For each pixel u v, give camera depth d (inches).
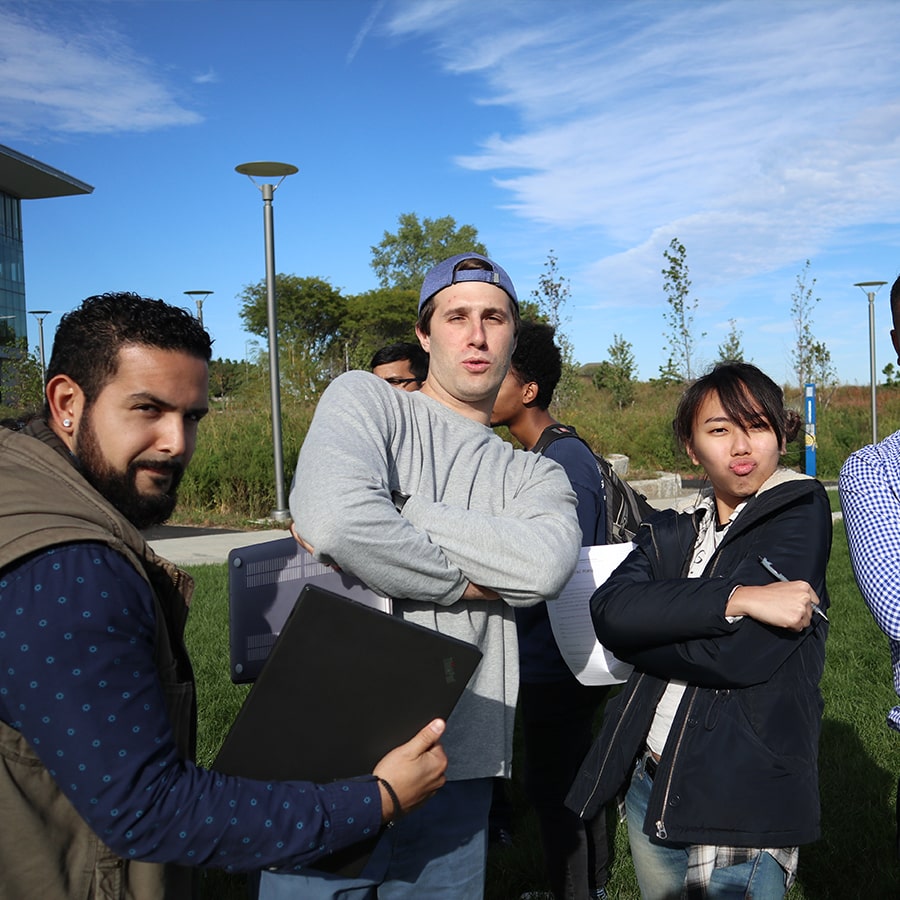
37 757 50.0
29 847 50.3
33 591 47.7
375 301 2340.1
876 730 171.8
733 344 900.6
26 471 52.3
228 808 51.1
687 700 78.6
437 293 85.1
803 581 74.3
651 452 763.4
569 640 97.3
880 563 87.2
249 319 2267.5
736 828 74.5
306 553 75.0
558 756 111.7
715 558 83.4
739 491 83.5
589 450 115.9
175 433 56.3
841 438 804.0
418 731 61.7
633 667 93.0
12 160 1807.3
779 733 75.4
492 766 75.6
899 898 120.8
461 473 80.9
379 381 82.7
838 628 242.1
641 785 85.1
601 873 121.6
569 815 111.8
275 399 496.4
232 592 74.9
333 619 57.7
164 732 50.6
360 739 60.2
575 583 97.7
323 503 68.6
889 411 916.6
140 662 50.3
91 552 49.8
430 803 72.7
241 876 128.6
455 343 83.6
